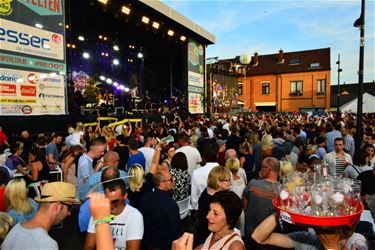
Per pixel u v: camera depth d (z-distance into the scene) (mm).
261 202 2982
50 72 9133
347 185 1682
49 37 9086
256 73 37438
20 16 8188
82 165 4391
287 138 7242
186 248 1446
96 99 16172
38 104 8727
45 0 8938
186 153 5223
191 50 18688
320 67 34219
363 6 7445
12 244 1914
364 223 2527
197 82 19562
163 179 2914
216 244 1957
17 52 8102
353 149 7387
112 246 1316
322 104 34156
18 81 8141
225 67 30781
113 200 2475
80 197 3164
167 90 22141
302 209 1558
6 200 3090
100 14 14281
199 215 3242
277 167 3123
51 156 6426
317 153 6109
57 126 9336
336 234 1493
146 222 2822
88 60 19953
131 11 13547
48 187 2062
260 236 1891
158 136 8406
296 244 1913
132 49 21094
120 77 22766
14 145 6027
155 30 15703
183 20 16422
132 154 5117
